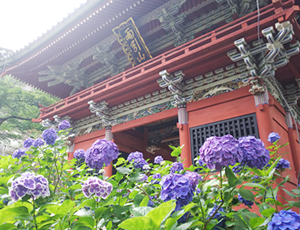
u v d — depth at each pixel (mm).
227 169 2869
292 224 2064
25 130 35125
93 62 18922
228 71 11008
